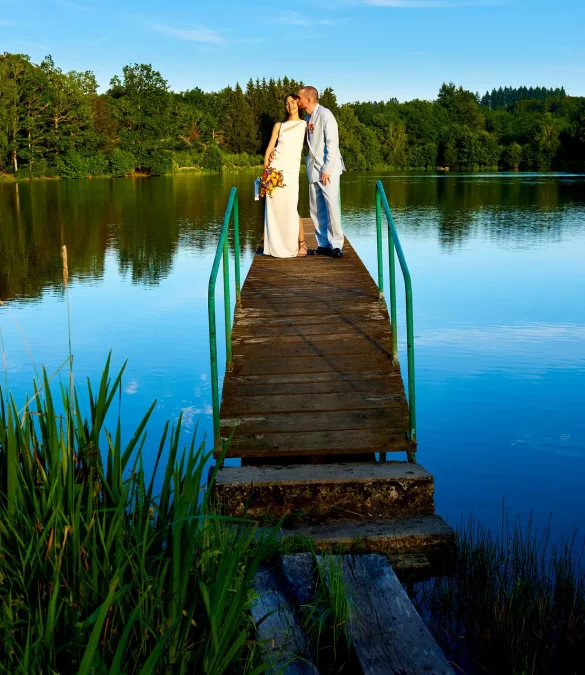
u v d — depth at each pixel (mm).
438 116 108312
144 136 66500
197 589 2555
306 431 4555
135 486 2945
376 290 6984
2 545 2637
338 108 89250
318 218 8523
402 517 4102
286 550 3654
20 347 8719
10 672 2217
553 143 86875
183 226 22000
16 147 56406
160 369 7797
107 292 12359
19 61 58562
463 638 3260
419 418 6254
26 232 20781
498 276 13398
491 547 3967
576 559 3832
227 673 2607
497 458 5406
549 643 3170
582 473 5125
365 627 3047
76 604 2471
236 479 4176
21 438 2936
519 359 7977
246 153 80562
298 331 6004
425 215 25578
